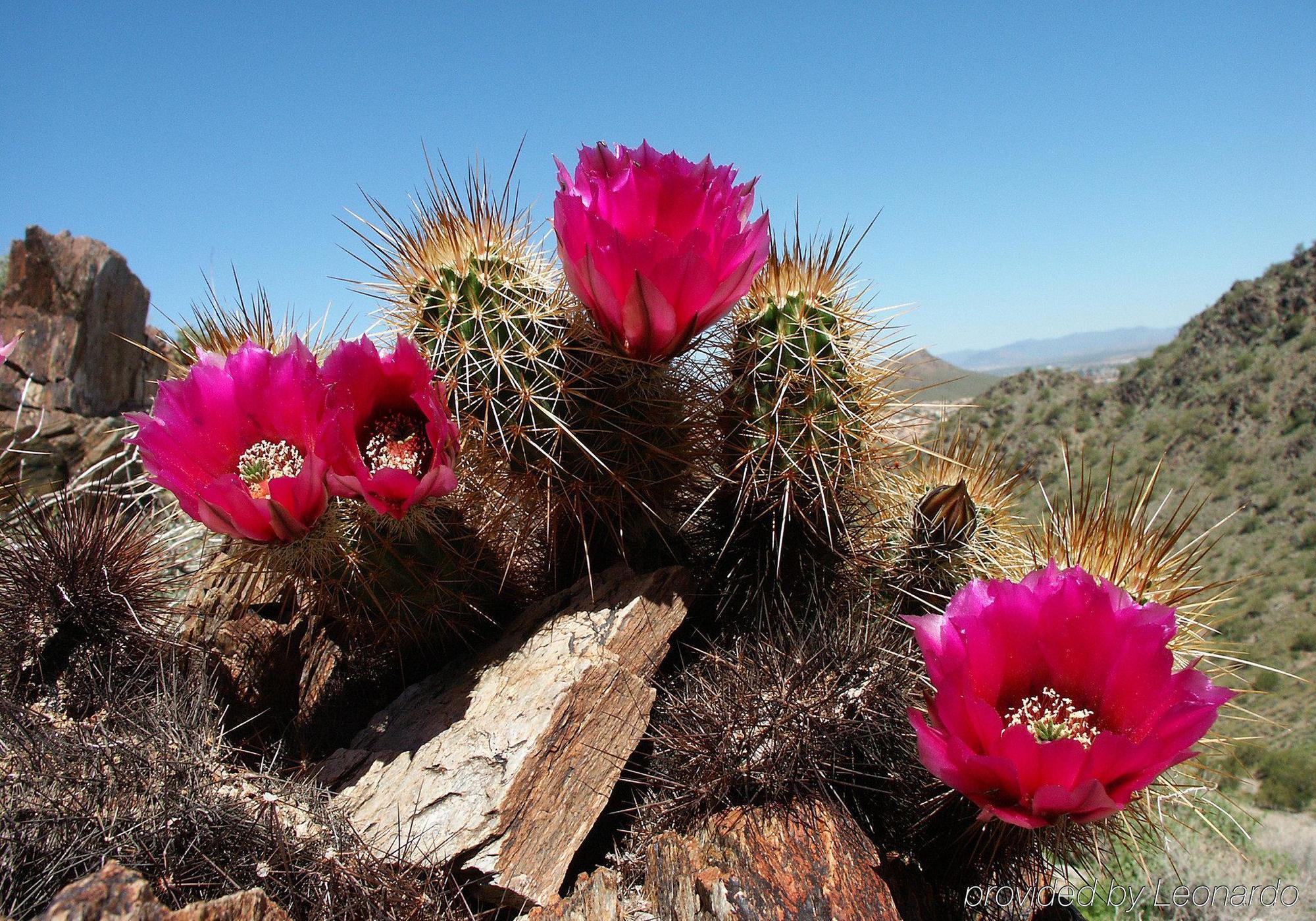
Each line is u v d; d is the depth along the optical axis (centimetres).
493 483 34
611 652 32
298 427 30
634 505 36
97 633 31
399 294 35
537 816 28
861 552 39
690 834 29
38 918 20
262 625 36
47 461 60
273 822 24
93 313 83
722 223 30
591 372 33
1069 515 35
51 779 24
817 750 29
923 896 29
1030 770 23
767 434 35
